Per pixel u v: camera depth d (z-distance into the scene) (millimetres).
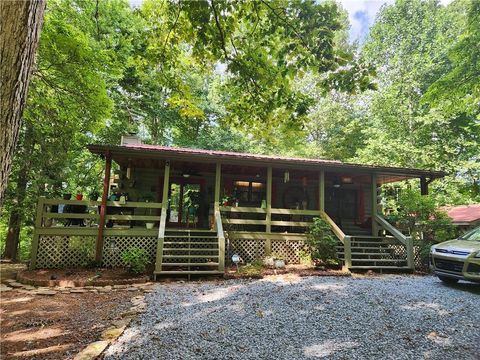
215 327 3807
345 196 12898
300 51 3625
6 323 4102
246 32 4090
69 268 7895
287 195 12352
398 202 11109
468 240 6965
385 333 3633
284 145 20703
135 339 3430
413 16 19266
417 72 17578
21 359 3031
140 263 7344
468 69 10297
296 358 2990
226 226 9688
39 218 7984
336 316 4246
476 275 5934
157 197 11180
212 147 18969
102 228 8211
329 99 22094
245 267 8102
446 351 3158
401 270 8570
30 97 8578
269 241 9266
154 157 8883
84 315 4395
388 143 16438
